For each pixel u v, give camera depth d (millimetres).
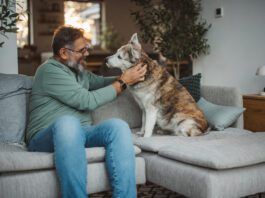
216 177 2018
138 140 2621
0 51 3578
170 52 4980
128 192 1986
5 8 2816
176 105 2926
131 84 2758
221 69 4844
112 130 2066
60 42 2416
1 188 1944
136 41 2895
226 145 2279
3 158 1946
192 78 3293
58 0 10016
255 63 4383
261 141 2377
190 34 4906
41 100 2354
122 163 1997
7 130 2510
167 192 2711
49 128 2088
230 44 4680
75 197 1895
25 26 9766
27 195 1982
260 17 4293
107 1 10305
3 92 2561
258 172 2186
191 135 2812
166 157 2336
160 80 2928
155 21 5148
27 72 7660
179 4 5000
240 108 3029
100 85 2799
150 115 2895
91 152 2078
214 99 3260
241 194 2115
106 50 10281
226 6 4684
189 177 2107
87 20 10516
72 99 2309
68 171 1891
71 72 2416
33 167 1983
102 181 2131
